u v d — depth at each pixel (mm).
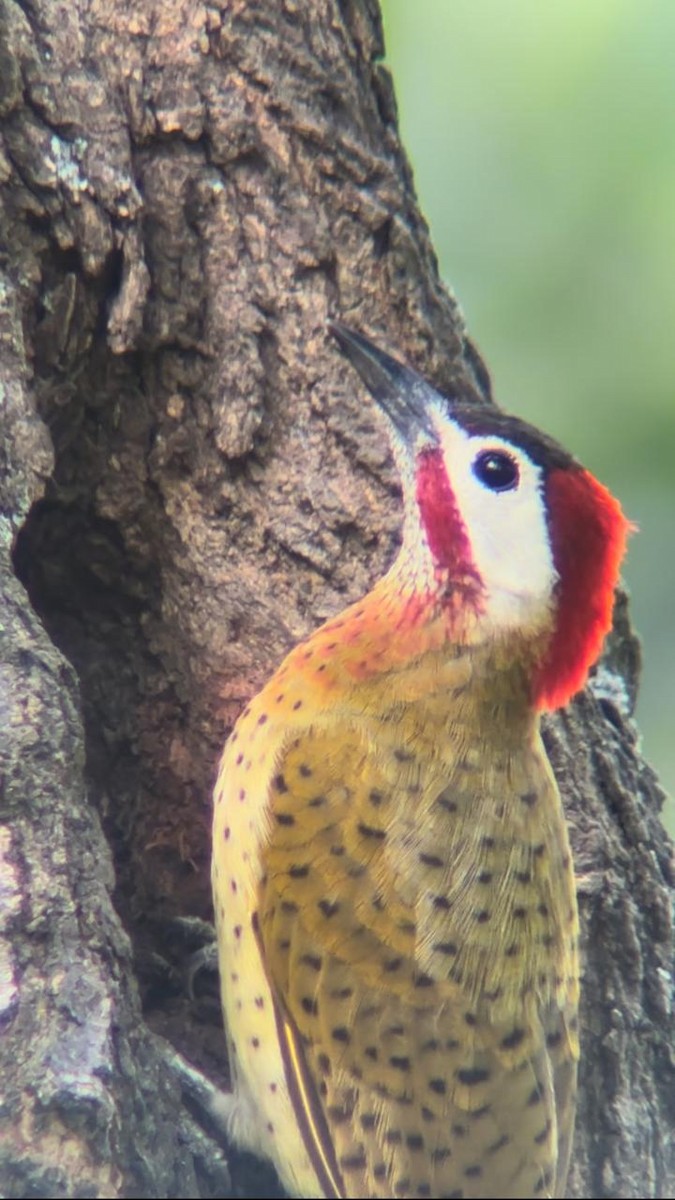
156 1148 9703
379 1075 10297
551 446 11555
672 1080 11555
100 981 9578
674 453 15109
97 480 11945
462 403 11766
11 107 11258
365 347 11727
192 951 12188
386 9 15672
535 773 11328
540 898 10891
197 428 11891
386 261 12039
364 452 11867
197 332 11797
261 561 12016
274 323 11867
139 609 12273
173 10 11711
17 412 10883
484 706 11266
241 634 12070
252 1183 10758
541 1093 10344
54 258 11375
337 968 10516
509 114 15672
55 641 12328
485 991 10469
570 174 15547
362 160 12023
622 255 15359
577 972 11125
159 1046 10789
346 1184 10195
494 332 15414
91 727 12281
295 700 11219
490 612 11367
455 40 15711
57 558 12148
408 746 11078
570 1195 11008
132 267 11531
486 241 15617
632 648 12930
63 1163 8961
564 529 11336
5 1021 9242
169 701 12250
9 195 11211
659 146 15359
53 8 11555
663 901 11906
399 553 11664
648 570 15312
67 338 11484
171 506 12008
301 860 10695
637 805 12102
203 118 11742
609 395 15172
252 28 11859
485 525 11398
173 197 11719
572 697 11914
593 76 15484
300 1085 10430
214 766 12266
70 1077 9164
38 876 9641
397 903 10594
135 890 12273
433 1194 10062
